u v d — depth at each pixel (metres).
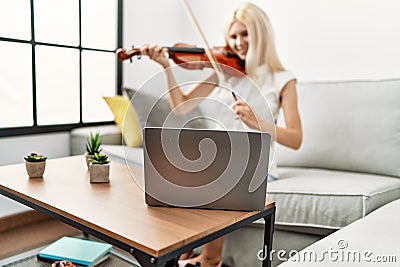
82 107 2.67
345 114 1.95
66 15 2.50
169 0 2.86
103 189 1.24
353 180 1.68
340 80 2.27
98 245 1.31
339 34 2.26
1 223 2.17
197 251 1.79
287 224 1.55
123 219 0.99
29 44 2.31
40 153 2.32
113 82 2.87
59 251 1.26
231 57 2.11
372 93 1.92
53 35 2.44
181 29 2.85
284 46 2.45
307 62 2.38
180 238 0.88
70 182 1.31
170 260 0.90
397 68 2.09
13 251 1.91
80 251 1.26
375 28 2.14
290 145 1.87
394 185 1.67
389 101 1.87
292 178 1.73
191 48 2.11
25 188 1.23
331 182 1.64
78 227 1.00
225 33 2.15
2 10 2.16
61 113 2.54
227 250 1.70
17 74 2.27
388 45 2.11
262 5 2.51
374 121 1.88
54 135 2.39
